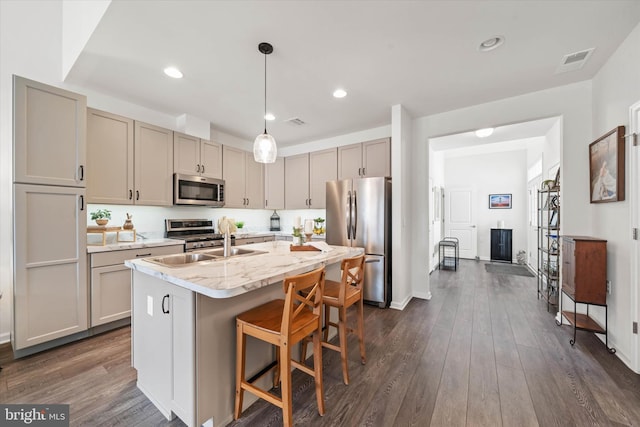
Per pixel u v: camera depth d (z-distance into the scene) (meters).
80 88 2.76
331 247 2.68
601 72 2.41
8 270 2.36
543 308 3.31
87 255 2.43
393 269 3.38
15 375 1.90
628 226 2.06
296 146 5.06
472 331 2.67
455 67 2.39
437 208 6.23
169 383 1.51
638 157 1.96
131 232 3.23
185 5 1.65
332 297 1.92
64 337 2.35
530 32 1.93
